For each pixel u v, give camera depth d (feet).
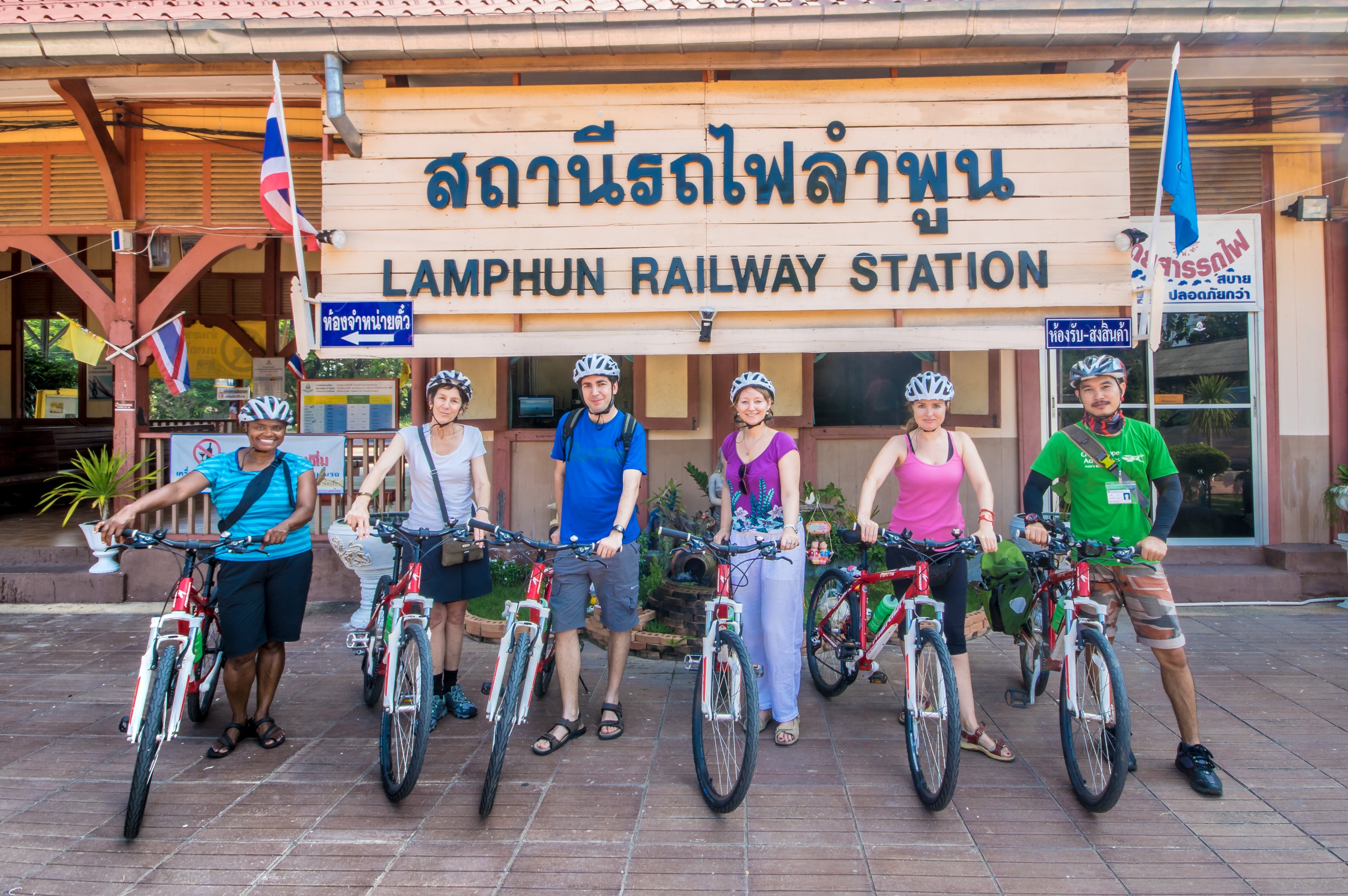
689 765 11.82
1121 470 11.62
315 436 22.02
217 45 17.06
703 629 16.87
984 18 16.31
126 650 17.61
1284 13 16.14
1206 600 20.94
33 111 22.52
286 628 12.31
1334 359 21.86
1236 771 11.44
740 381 12.48
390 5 19.17
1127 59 17.24
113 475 21.53
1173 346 22.29
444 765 11.82
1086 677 10.68
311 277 34.65
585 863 9.20
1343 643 17.48
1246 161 21.81
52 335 37.01
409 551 12.59
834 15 16.42
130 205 22.35
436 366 22.71
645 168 17.80
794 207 17.71
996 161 17.44
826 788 11.05
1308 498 21.94
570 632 12.61
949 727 9.97
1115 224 17.28
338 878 8.91
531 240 17.89
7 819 10.22
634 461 12.19
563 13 16.58
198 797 10.82
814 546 13.96
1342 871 8.97
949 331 17.51
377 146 17.89
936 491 12.19
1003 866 9.11
